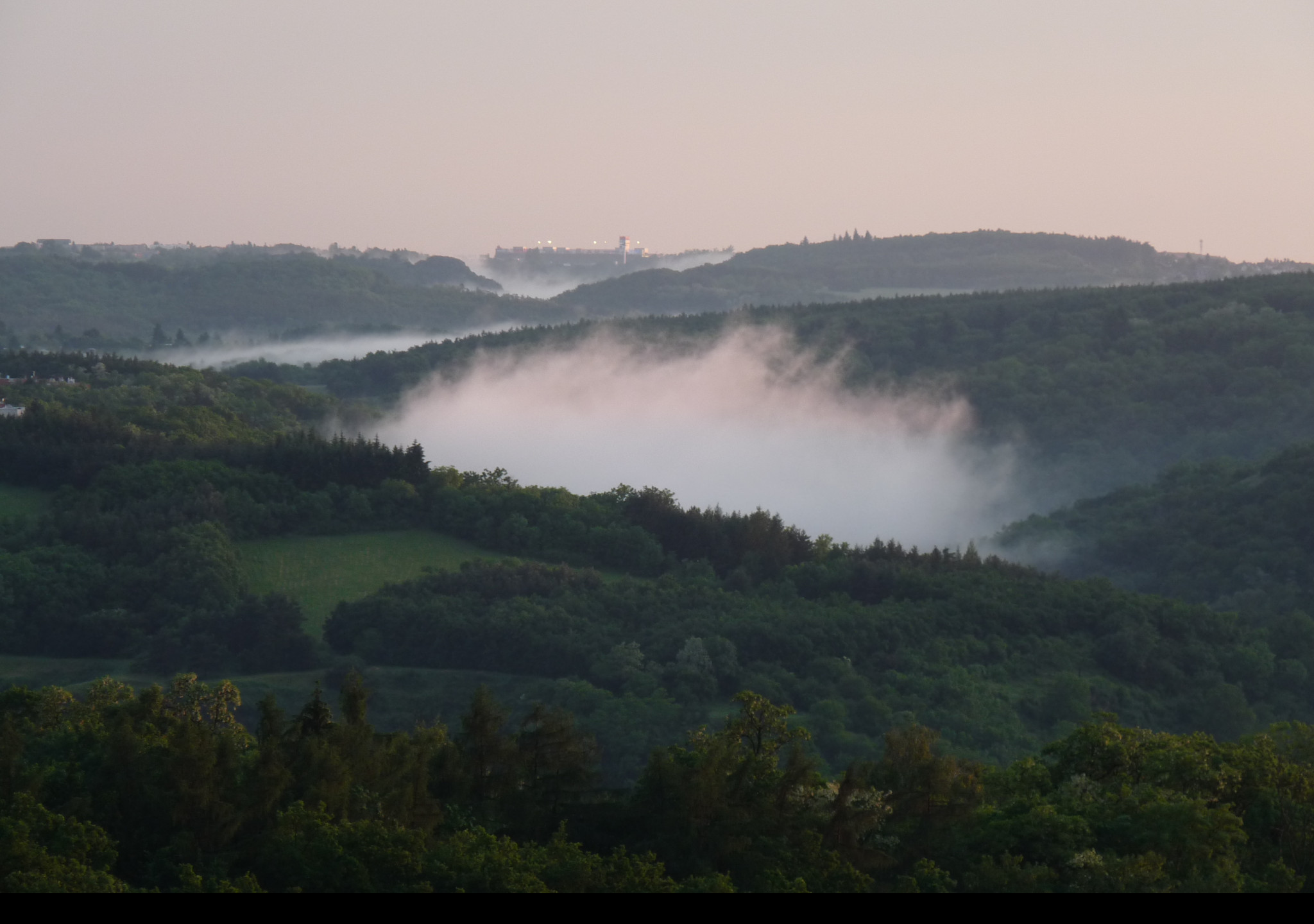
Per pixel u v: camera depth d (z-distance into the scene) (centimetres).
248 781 10881
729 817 10831
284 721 12256
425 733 12425
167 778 10650
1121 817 10344
